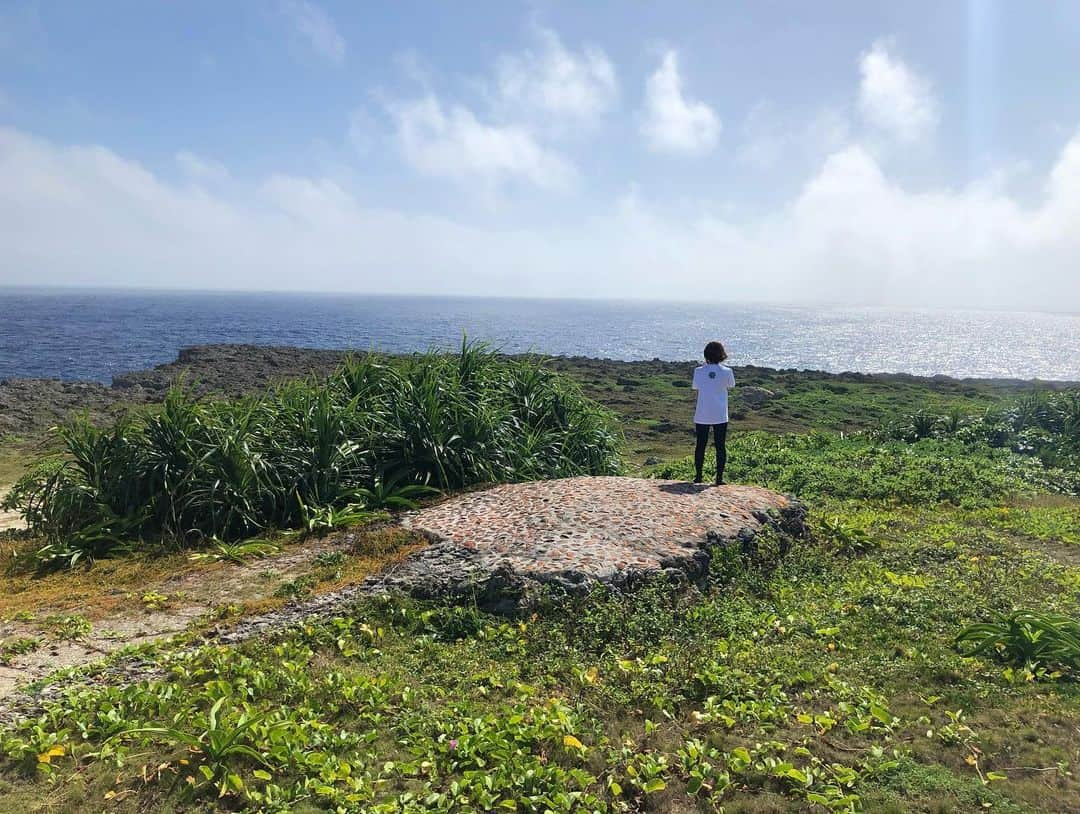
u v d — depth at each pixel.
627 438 20.81
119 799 3.91
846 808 3.87
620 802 3.97
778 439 16.97
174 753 4.29
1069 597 6.92
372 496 9.81
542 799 3.91
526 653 5.79
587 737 4.60
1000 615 6.29
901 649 5.86
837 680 5.30
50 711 4.73
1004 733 4.55
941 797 3.95
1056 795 3.91
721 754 4.39
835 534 8.95
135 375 28.84
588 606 6.33
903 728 4.66
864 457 14.04
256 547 8.38
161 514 9.09
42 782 4.05
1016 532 9.80
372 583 7.04
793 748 4.44
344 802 3.85
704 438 9.88
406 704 4.95
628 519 8.01
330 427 10.11
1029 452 15.38
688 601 6.75
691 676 5.30
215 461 9.38
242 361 32.69
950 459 13.95
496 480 10.73
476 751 4.34
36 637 6.17
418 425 10.70
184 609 6.83
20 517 10.94
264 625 6.29
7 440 19.19
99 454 9.62
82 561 8.41
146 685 5.04
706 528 7.88
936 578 7.62
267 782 4.05
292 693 5.01
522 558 7.07
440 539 7.93
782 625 6.34
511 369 13.26
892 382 33.28
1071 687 5.12
